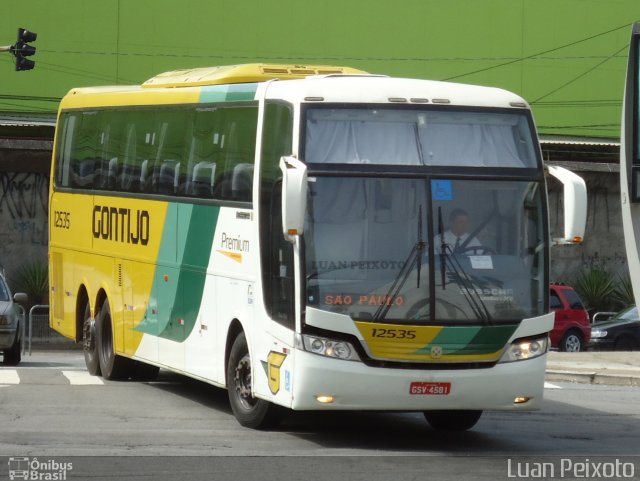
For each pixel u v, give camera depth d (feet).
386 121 115.03
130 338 156.76
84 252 174.19
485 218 113.91
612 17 574.56
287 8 536.83
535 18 563.48
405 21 545.85
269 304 117.08
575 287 383.45
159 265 147.23
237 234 125.80
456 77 552.41
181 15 532.32
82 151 177.58
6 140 345.72
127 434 117.60
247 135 125.70
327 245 110.63
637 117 195.11
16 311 226.79
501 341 112.16
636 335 297.53
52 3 523.70
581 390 177.06
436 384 110.22
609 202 389.60
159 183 148.87
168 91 149.18
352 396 109.60
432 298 110.83
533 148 117.80
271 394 116.06
